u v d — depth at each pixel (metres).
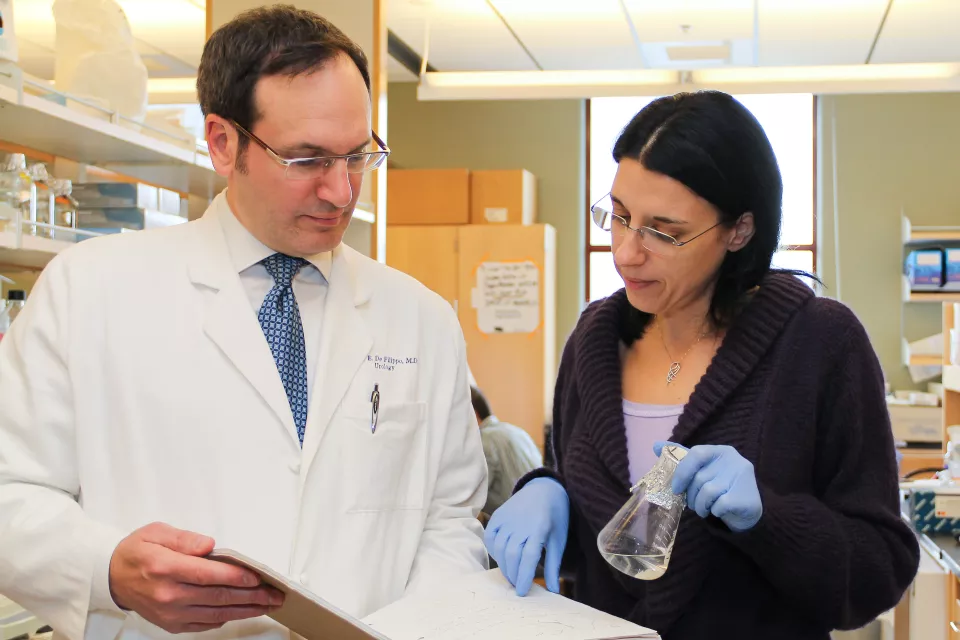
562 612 1.12
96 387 1.22
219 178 2.42
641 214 1.20
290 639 1.19
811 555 1.12
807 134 5.90
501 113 6.12
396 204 5.60
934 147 5.63
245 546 1.19
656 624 1.21
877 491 1.21
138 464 1.20
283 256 1.31
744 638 1.21
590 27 4.77
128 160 2.22
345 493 1.27
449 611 1.12
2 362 1.25
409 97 6.20
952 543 2.75
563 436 1.44
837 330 1.25
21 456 1.19
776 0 4.29
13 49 1.59
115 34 2.01
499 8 4.51
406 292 1.46
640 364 1.38
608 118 6.15
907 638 2.72
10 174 1.76
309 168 1.17
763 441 1.23
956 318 3.39
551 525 1.27
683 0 4.33
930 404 5.06
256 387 1.23
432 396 1.43
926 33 4.77
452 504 1.43
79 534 1.10
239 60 1.18
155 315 1.25
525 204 5.64
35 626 1.70
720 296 1.31
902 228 5.63
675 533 1.09
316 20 1.21
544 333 5.40
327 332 1.31
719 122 1.19
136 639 1.16
